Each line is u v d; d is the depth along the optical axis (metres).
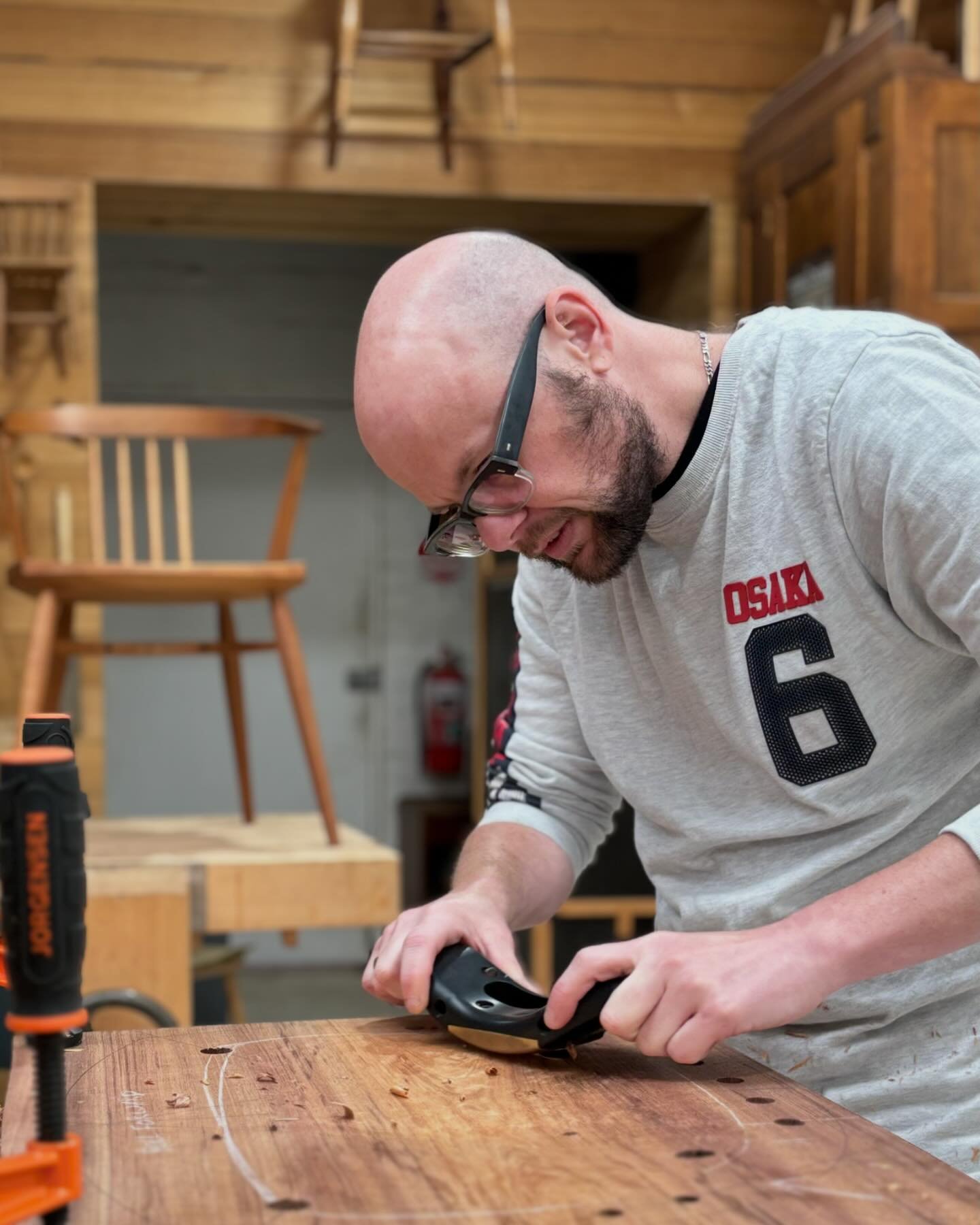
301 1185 0.83
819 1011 1.30
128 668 5.82
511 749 1.53
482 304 1.12
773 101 4.34
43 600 2.78
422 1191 0.82
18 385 4.17
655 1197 0.81
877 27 3.75
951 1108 1.28
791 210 4.26
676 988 1.05
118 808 5.80
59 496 3.79
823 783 1.26
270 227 4.77
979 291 3.71
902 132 3.65
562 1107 0.99
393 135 4.32
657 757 1.37
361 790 6.03
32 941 0.77
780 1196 0.81
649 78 4.48
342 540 6.00
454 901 1.32
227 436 2.97
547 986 4.16
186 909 2.53
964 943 1.08
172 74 4.21
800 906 1.29
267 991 5.52
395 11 4.32
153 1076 1.07
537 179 4.41
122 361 5.78
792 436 1.19
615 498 1.16
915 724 1.24
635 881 4.20
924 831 1.27
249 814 3.29
